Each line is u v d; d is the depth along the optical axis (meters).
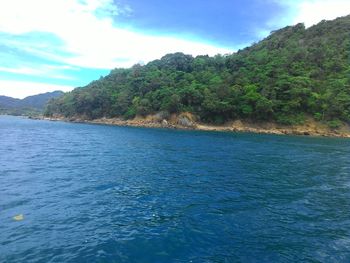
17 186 18.11
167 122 109.00
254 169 27.80
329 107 95.25
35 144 42.00
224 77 121.50
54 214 13.66
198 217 14.09
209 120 106.81
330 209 16.16
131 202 16.11
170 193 18.27
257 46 161.50
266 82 105.81
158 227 12.66
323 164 32.44
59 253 10.01
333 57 116.69
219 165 29.33
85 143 45.91
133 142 50.00
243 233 12.38
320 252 10.88
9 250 10.05
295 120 96.31
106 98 139.25
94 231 11.97
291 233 12.55
